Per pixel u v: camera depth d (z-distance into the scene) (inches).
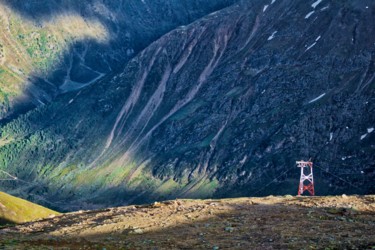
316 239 1389.0
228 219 1672.0
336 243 1337.4
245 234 1485.0
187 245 1405.0
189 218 1732.3
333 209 1704.0
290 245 1339.8
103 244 1460.4
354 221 1573.6
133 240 1503.4
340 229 1482.5
